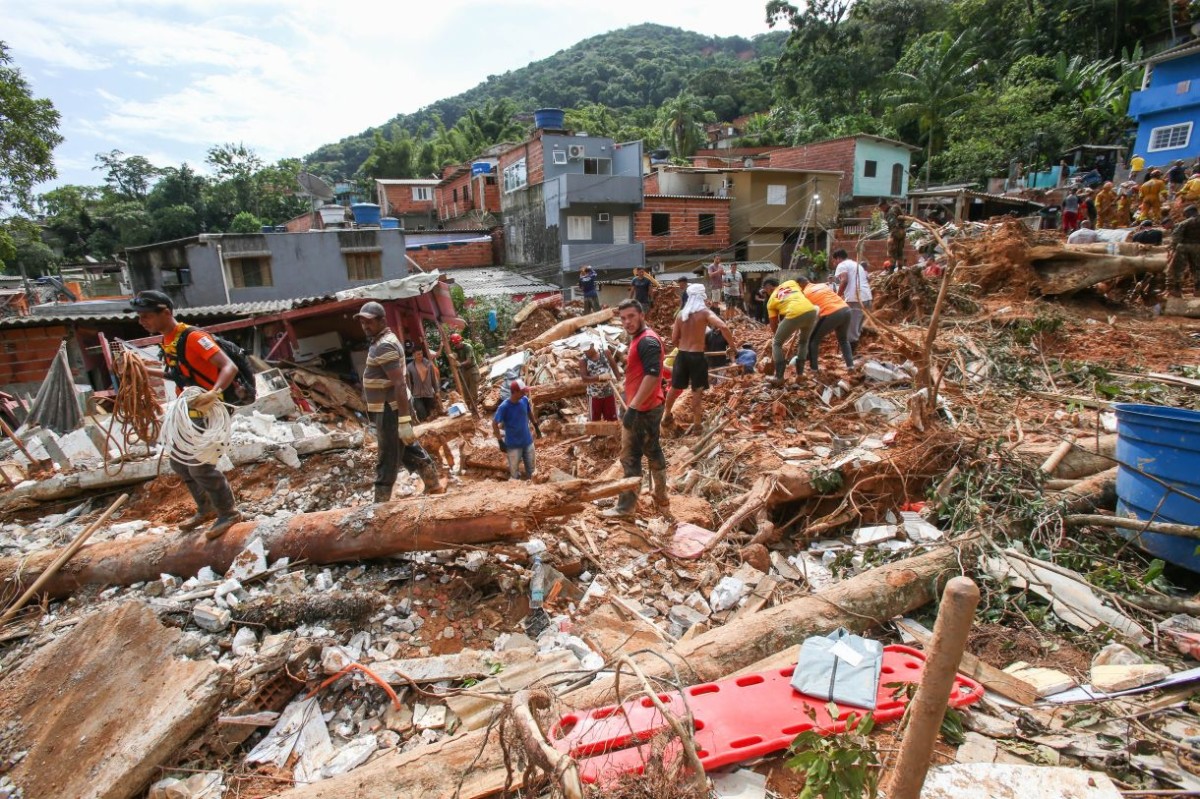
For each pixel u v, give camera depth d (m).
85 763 2.73
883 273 12.16
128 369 4.21
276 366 11.71
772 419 7.06
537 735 1.76
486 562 4.31
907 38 39.00
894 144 29.41
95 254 47.12
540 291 23.64
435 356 13.49
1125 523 4.19
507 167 28.66
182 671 3.13
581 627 3.78
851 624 3.57
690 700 2.78
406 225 39.22
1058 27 33.16
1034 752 2.65
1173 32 29.62
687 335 6.77
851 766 2.07
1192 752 2.60
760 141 42.53
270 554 4.21
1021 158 27.94
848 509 5.25
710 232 27.42
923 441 5.63
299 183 48.78
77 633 3.39
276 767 2.82
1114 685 3.02
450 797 2.39
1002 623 3.74
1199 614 3.54
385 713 3.12
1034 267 11.55
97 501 5.71
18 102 19.22
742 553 4.60
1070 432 6.12
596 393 7.96
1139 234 11.81
